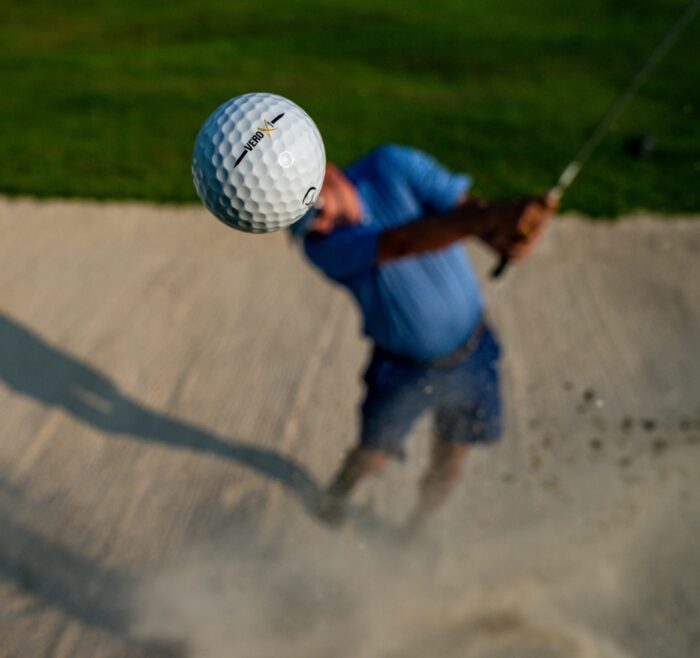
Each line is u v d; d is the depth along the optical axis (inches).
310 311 197.9
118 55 435.2
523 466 144.0
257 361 179.3
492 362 119.8
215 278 212.7
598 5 523.8
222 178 62.4
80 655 110.2
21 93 366.9
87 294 205.3
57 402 165.3
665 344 181.8
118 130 317.1
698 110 330.3
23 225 239.8
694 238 226.1
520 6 531.2
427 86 373.1
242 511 136.8
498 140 300.7
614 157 281.4
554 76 384.8
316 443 153.6
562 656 106.9
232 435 156.1
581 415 158.6
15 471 146.1
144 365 177.9
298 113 64.3
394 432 121.3
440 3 546.3
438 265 110.1
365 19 507.5
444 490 127.2
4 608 117.5
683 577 119.1
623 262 216.1
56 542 130.0
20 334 187.6
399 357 115.5
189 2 556.7
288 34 476.1
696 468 142.5
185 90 370.6
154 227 239.1
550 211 92.6
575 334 186.1
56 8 541.0
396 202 110.5
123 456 150.5
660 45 112.2
